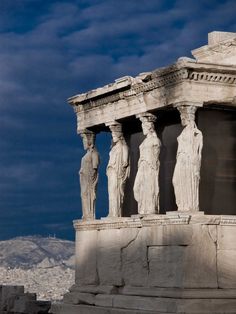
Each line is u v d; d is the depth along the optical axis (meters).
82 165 28.83
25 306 31.91
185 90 23.61
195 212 23.12
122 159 27.09
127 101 26.31
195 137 23.61
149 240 24.39
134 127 27.42
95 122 28.12
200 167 24.14
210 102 24.03
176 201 23.66
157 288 23.86
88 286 27.39
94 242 27.42
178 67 23.44
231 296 22.88
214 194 24.50
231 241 23.47
